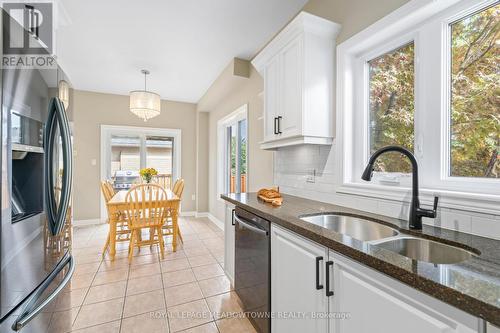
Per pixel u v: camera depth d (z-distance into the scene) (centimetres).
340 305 94
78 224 451
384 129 162
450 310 59
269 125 216
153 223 293
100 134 468
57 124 130
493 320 50
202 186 539
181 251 320
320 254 104
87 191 458
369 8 157
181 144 538
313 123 175
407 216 132
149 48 291
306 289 113
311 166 208
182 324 175
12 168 100
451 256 97
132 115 493
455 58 124
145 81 405
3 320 87
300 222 123
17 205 102
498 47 109
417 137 138
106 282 235
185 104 543
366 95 172
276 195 196
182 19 233
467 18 120
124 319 180
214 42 277
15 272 95
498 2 109
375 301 78
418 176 128
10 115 93
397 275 70
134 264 277
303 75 171
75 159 450
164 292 218
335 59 183
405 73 149
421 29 136
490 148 111
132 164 499
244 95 341
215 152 493
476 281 61
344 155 173
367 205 155
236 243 197
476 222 105
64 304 133
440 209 118
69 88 153
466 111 120
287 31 181
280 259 135
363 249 83
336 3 183
